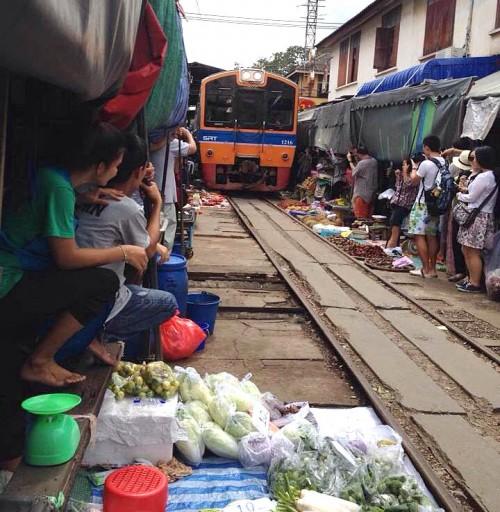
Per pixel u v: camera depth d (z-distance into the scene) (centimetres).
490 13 1348
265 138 1816
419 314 712
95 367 328
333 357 550
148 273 436
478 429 425
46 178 270
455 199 881
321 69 3541
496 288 777
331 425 401
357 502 297
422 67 1205
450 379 515
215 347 558
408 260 984
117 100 330
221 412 358
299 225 1386
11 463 283
